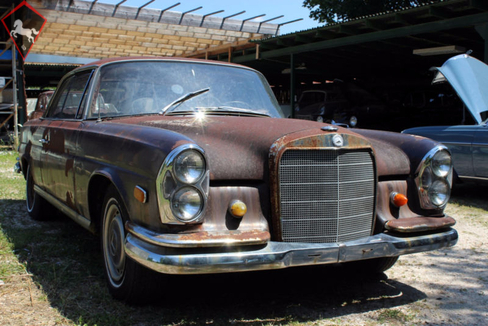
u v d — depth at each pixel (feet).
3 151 43.42
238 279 12.35
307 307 10.71
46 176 14.97
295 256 9.10
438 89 51.08
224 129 10.55
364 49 46.06
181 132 10.42
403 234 10.43
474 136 22.91
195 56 60.85
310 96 55.98
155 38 50.34
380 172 10.81
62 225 17.03
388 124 53.36
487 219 19.75
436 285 12.34
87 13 41.09
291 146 9.49
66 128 13.35
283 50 48.16
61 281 11.46
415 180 11.13
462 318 10.32
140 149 9.28
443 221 10.82
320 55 50.42
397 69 59.06
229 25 47.29
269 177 9.50
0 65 50.96
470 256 14.88
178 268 8.36
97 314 9.77
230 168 9.34
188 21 45.16
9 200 21.21
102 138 10.98
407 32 35.76
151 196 8.72
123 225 10.04
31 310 9.97
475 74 25.84
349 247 9.57
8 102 50.01
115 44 53.26
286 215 9.59
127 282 9.88
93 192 11.44
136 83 12.66
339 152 9.91
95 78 13.00
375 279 12.74
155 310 10.17
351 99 52.16
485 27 31.17
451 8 31.99
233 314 10.16
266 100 13.89
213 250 8.62
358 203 10.31
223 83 13.46
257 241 8.78
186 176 8.50
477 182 23.26
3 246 14.14
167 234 8.54
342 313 10.43
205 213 8.88
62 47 54.34
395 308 10.78
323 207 9.83
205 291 11.44
